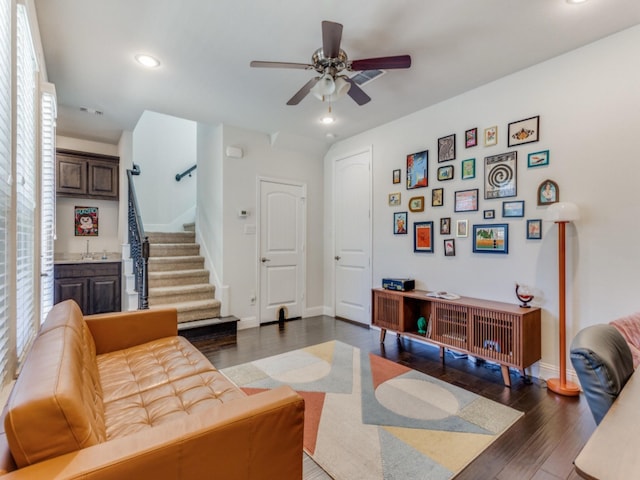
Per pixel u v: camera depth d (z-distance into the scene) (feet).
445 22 7.61
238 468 3.66
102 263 15.02
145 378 6.21
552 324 9.18
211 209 15.58
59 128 14.73
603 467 2.35
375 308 12.79
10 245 5.01
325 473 5.65
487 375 9.61
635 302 7.85
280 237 16.19
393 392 8.53
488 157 10.62
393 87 10.84
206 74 9.99
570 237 8.82
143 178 19.34
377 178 14.58
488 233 10.61
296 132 15.39
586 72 8.57
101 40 8.31
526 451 6.20
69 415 2.99
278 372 9.77
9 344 4.99
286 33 8.06
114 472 2.89
